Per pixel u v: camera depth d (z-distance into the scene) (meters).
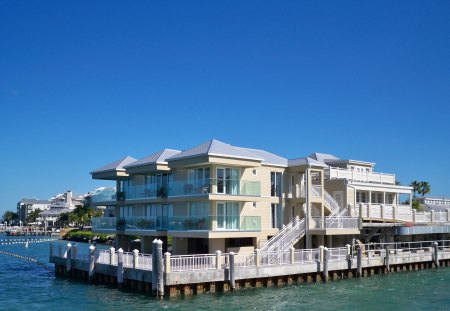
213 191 38.69
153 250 30.38
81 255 40.34
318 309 28.83
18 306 30.00
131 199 46.12
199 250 41.66
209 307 28.42
